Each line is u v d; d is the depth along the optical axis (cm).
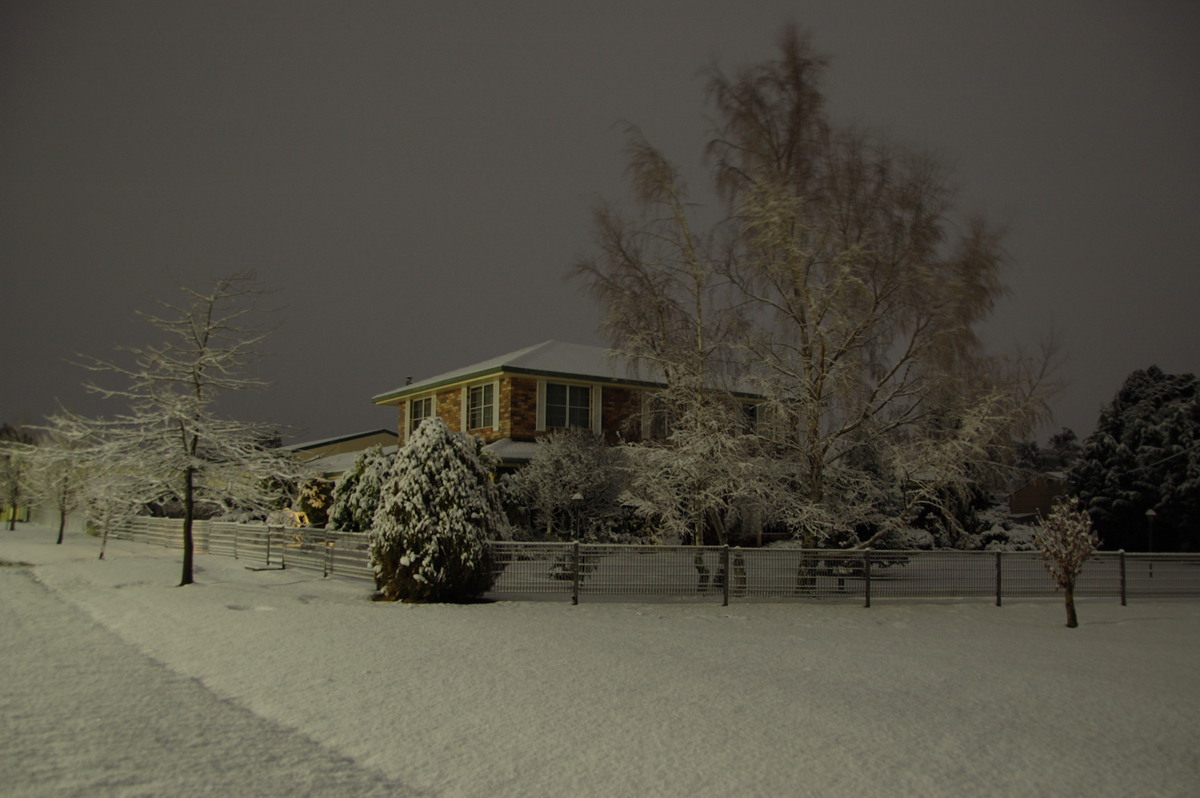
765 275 1794
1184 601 1870
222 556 2578
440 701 802
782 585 1667
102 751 627
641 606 1556
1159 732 749
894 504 2073
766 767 617
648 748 658
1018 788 589
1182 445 4156
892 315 1764
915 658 1096
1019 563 1777
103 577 1952
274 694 826
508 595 1612
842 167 1798
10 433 5903
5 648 1058
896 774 610
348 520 2239
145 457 1806
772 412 1792
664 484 1825
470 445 1728
